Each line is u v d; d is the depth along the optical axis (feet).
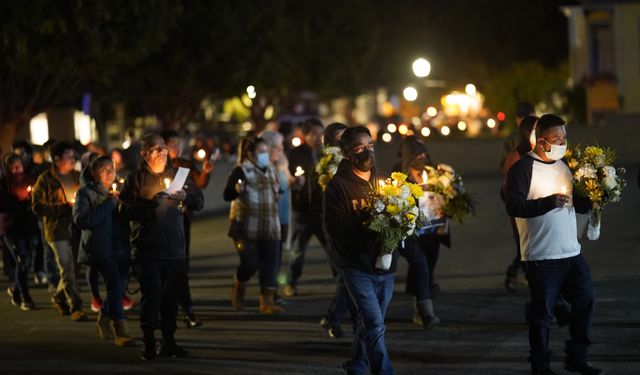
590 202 66.33
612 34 303.89
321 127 105.09
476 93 410.11
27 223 104.68
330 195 65.21
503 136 327.47
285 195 104.99
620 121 245.04
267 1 302.45
